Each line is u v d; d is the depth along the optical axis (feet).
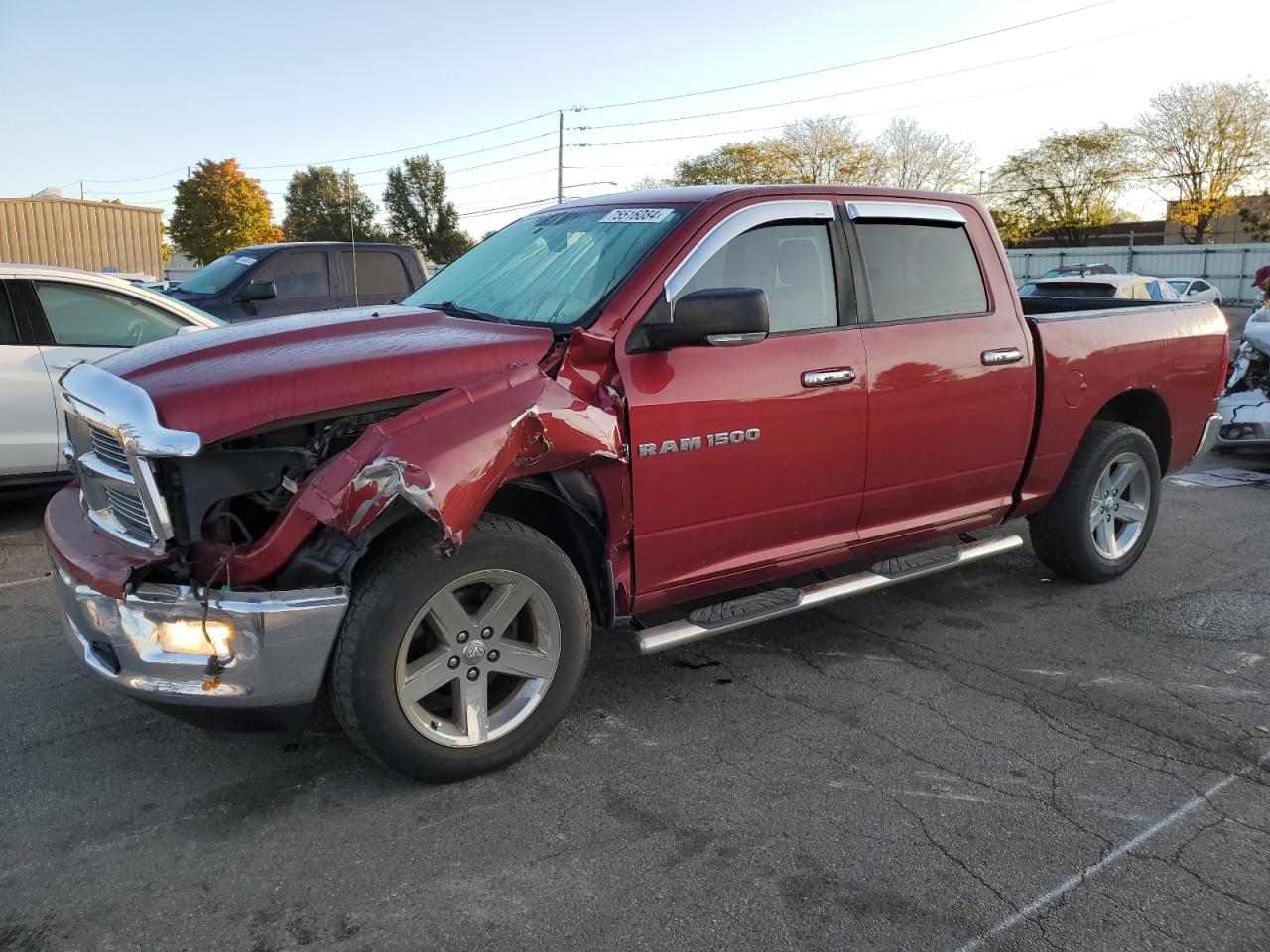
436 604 9.49
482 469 8.84
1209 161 165.17
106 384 9.36
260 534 9.75
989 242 14.34
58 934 7.75
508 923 7.93
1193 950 7.70
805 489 12.16
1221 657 13.73
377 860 8.77
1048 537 16.15
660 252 11.12
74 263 69.77
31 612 15.11
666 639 11.17
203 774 10.25
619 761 10.63
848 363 12.25
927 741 11.16
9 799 9.73
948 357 13.29
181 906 8.12
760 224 11.85
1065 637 14.46
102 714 11.61
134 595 8.82
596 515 10.70
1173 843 9.16
